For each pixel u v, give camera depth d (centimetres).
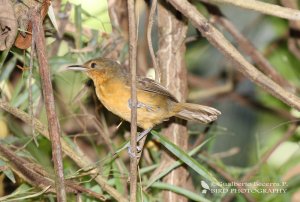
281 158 1291
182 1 939
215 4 1299
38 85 1081
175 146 955
